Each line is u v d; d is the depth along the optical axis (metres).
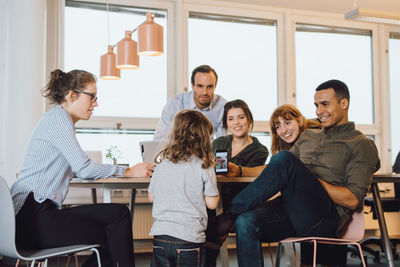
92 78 2.07
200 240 1.86
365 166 2.06
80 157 1.95
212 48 5.25
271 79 5.45
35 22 4.14
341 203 2.01
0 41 4.20
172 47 5.05
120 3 4.86
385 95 5.75
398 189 3.83
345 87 2.23
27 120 4.03
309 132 2.39
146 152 2.99
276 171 1.94
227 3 5.21
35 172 1.89
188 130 1.98
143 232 4.68
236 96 5.31
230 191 2.68
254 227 1.97
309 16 5.52
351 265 3.73
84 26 4.80
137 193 4.64
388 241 2.50
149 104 4.98
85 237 1.92
